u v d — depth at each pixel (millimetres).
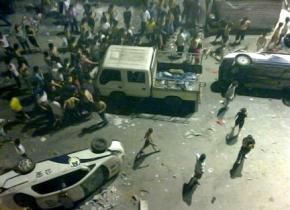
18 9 22672
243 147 12641
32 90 15391
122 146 13844
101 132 14477
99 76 14891
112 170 12211
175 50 19172
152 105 15828
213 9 21031
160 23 19719
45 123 14805
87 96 14570
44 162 11281
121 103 15750
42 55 18672
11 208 10852
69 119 15008
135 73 14461
